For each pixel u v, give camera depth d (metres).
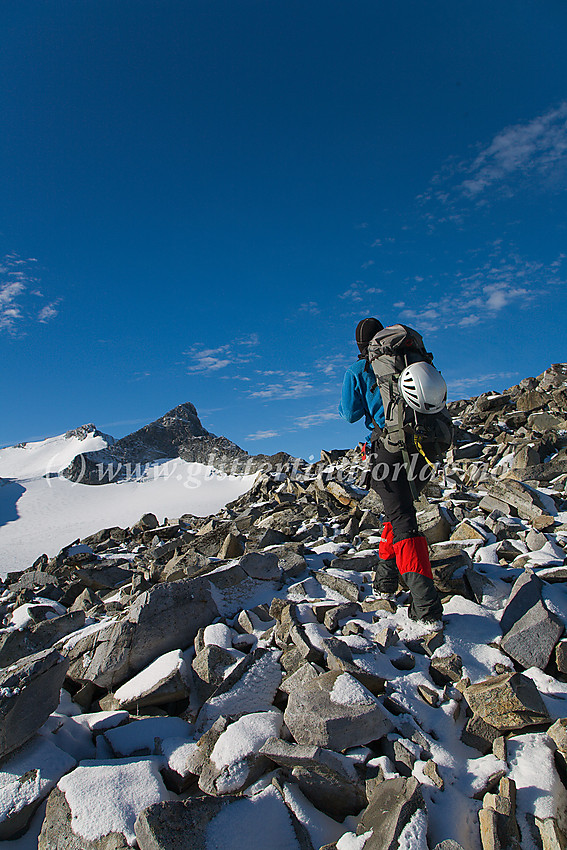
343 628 3.77
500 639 3.66
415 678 3.24
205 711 3.12
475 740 2.88
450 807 2.40
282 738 2.88
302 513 9.08
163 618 3.82
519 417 13.22
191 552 6.85
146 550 10.01
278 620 3.95
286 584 4.79
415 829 2.20
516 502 6.77
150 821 2.20
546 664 3.39
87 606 6.37
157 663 3.55
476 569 4.66
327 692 2.97
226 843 2.25
